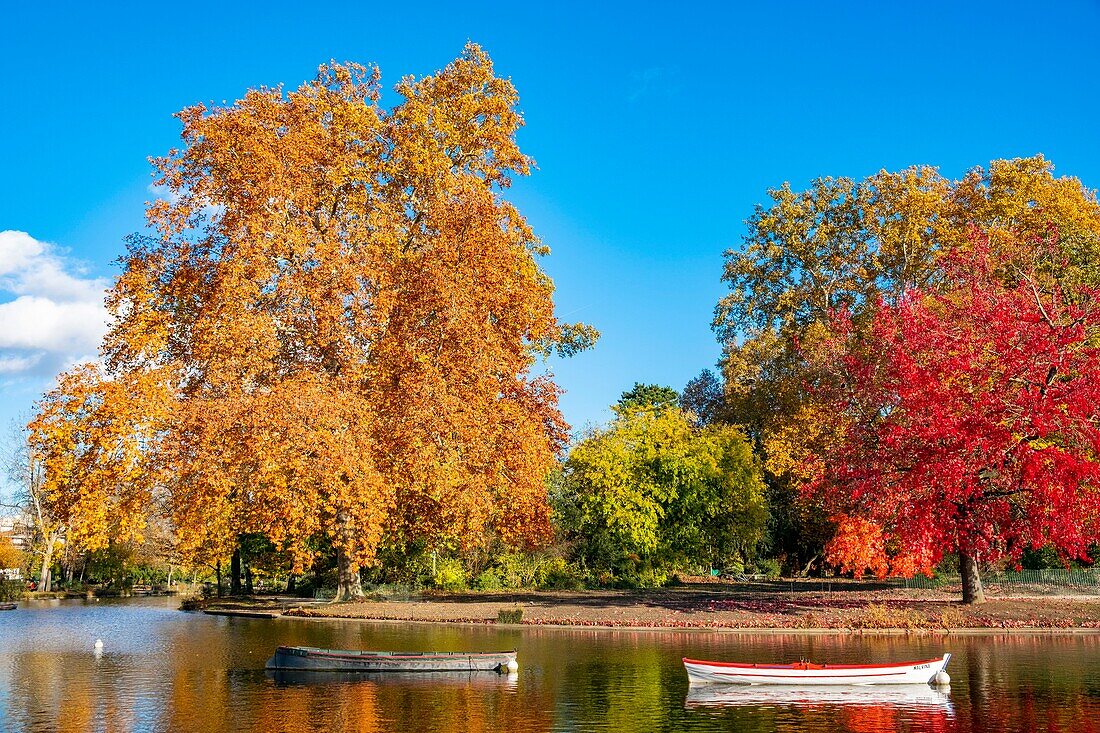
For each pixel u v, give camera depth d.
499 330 33.09
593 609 29.33
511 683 16.73
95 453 28.12
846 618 25.91
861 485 26.23
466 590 40.84
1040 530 24.14
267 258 29.53
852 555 33.59
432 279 30.17
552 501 43.25
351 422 28.66
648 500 39.03
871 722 13.21
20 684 17.00
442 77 36.16
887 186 44.31
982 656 19.69
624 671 18.05
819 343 37.25
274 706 14.55
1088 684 16.05
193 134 31.00
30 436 28.53
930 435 24.23
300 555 27.94
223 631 27.44
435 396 29.28
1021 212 40.00
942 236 41.31
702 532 40.62
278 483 26.61
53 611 39.78
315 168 31.94
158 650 22.42
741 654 20.31
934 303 31.52
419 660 17.88
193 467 27.20
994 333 25.25
